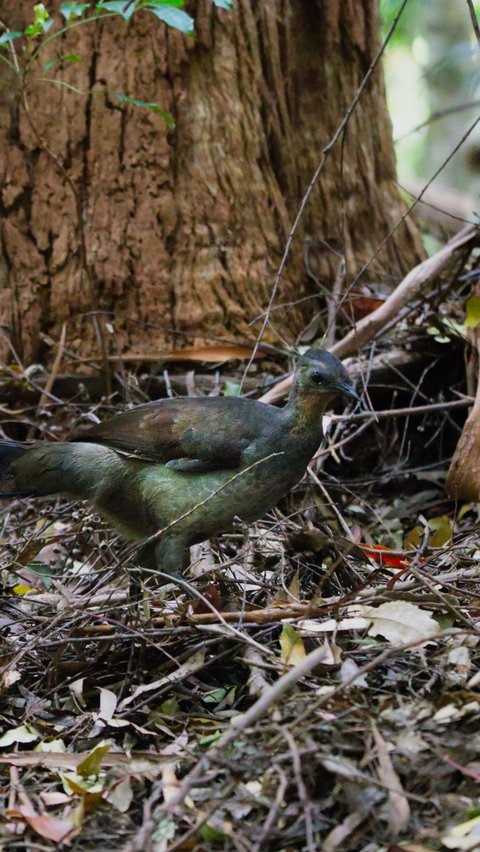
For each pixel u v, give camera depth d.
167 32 10.86
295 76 11.66
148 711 6.29
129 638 6.54
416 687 6.02
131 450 7.65
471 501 9.27
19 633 7.26
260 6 11.27
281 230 11.38
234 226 11.15
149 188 11.00
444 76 23.61
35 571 8.45
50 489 7.94
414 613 6.39
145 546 7.82
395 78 26.61
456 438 10.35
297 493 9.59
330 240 11.68
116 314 10.67
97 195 11.03
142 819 5.34
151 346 10.98
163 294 11.03
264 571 7.68
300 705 5.63
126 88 10.90
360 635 6.60
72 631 6.76
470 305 9.54
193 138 11.05
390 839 4.93
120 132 10.97
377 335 10.32
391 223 12.09
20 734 6.18
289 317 11.20
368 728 5.44
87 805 5.44
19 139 10.98
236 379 10.49
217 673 6.71
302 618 6.53
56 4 10.77
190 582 7.30
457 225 16.53
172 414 7.63
